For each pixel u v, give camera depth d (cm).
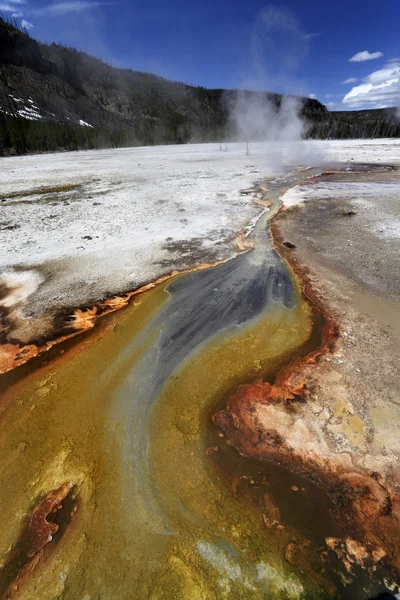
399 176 1370
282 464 269
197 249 696
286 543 221
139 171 1775
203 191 1212
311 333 418
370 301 480
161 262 641
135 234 786
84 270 613
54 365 382
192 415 317
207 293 529
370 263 593
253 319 457
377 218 834
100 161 2377
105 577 207
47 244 737
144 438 297
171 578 205
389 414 302
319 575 205
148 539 225
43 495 254
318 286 528
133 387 351
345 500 242
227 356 389
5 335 433
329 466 264
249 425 301
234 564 211
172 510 242
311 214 897
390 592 197
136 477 265
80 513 242
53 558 218
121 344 415
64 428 308
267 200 1058
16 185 1431
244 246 705
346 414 304
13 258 670
